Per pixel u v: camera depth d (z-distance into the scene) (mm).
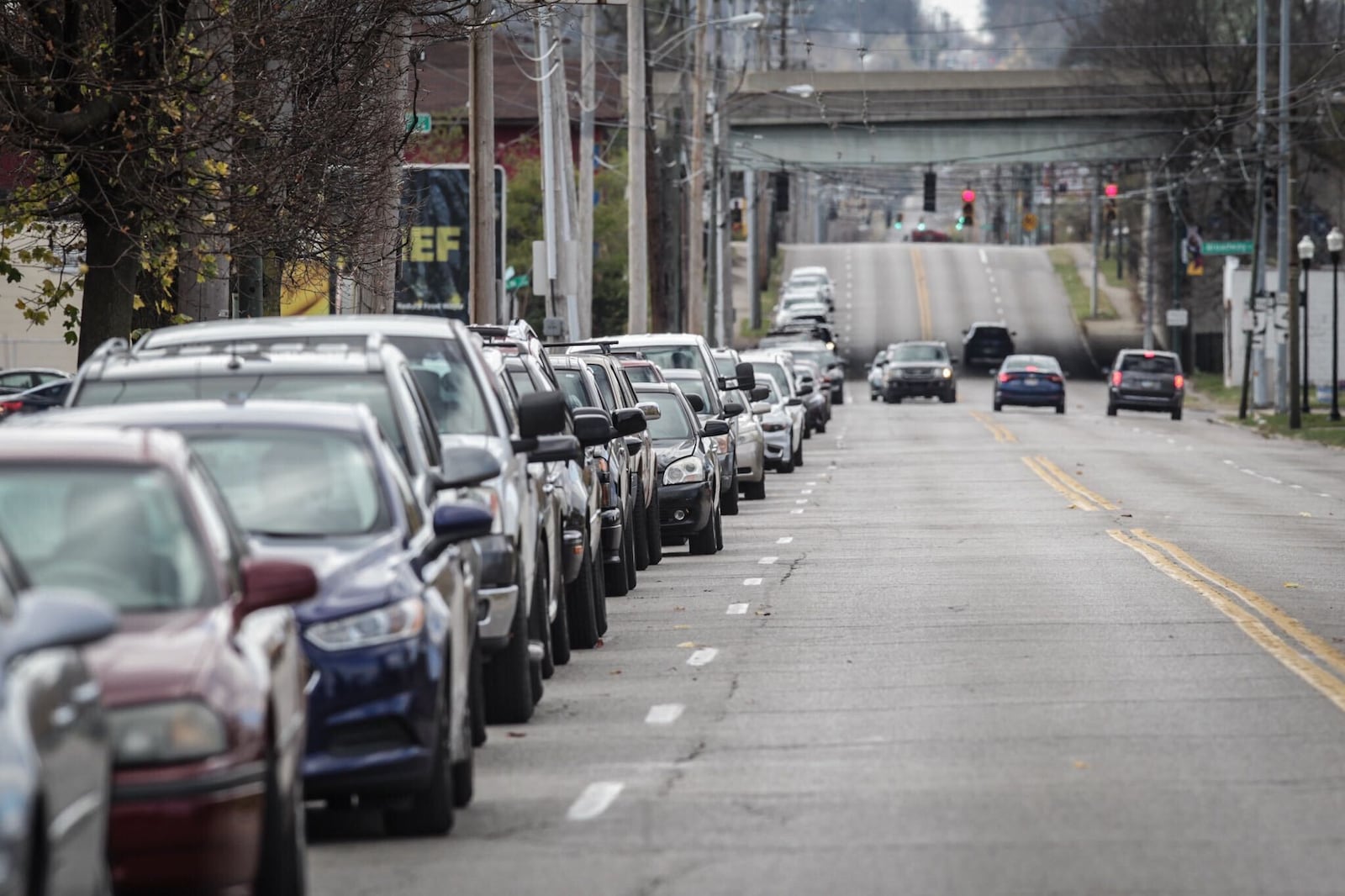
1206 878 25969
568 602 50094
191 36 56656
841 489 111688
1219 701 40250
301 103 63250
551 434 45188
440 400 40875
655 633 53031
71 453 23266
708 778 33312
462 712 31125
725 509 94938
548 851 28203
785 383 133750
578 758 35406
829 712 39750
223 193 59312
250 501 29484
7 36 55312
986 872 26359
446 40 68875
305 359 35281
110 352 35812
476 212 95812
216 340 40156
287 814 23172
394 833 29141
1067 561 70062
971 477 119938
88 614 17594
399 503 29922
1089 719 38312
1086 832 28750
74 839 18125
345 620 27328
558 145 125812
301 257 67625
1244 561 69875
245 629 23000
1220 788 31781
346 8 62688
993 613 55344
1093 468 128000
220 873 21234
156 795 20812
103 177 57250
